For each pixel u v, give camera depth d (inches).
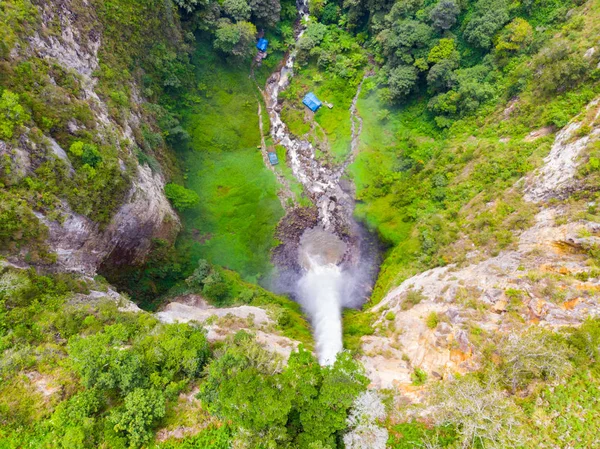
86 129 1043.9
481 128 1406.3
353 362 805.2
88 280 1037.8
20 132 888.3
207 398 772.0
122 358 784.9
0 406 744.3
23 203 887.1
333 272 1471.5
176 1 1498.5
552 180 1068.5
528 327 898.7
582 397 746.8
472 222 1207.6
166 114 1476.4
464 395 753.0
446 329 973.2
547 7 1350.9
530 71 1307.8
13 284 856.3
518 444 695.1
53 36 1052.5
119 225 1106.1
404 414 802.2
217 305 1293.1
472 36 1438.2
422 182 1462.8
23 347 822.5
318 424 706.8
